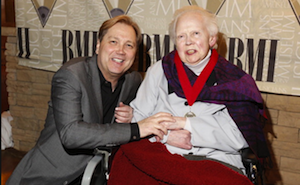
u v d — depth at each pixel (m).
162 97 1.72
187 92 1.66
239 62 2.26
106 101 1.82
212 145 1.57
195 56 1.60
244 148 1.61
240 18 2.20
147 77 1.83
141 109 1.76
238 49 2.24
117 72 1.68
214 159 1.52
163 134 1.61
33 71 2.88
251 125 1.59
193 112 1.66
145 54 2.46
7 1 3.35
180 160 1.41
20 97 2.99
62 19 2.62
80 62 1.69
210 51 1.72
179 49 1.62
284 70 2.18
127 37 1.67
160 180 1.35
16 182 1.67
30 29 2.74
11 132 3.14
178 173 1.33
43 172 1.64
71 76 1.59
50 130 1.70
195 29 1.57
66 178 1.65
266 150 1.61
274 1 2.12
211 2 2.23
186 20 1.58
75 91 1.58
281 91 2.20
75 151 1.67
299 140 2.32
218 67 1.69
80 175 1.71
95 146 1.52
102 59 1.68
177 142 1.59
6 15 3.40
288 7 2.09
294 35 2.11
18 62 2.87
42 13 2.67
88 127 1.53
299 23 2.09
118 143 1.53
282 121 2.33
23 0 2.70
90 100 1.64
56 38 2.67
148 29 2.42
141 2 2.39
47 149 1.65
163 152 1.52
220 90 1.62
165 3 2.34
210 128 1.57
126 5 2.43
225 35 2.25
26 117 3.00
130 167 1.46
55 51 2.70
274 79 2.21
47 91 2.87
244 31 2.21
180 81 1.69
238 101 1.62
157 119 1.58
